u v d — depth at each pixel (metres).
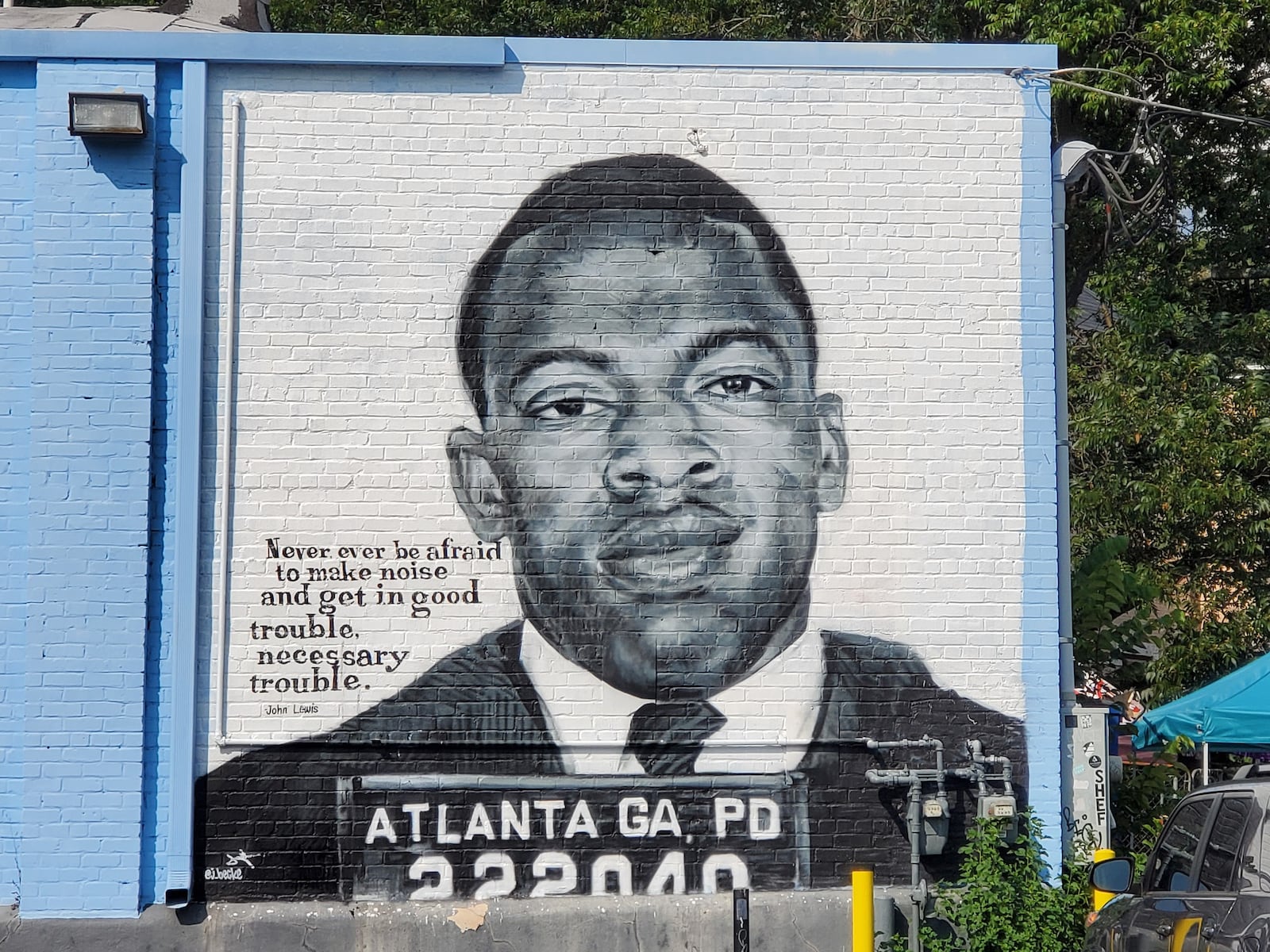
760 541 8.91
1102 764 8.87
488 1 21.11
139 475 8.59
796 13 20.58
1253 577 14.74
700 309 8.99
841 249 9.05
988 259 9.09
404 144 8.93
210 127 8.85
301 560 8.70
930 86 9.15
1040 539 8.98
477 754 8.70
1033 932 8.23
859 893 7.68
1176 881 5.88
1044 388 9.05
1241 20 16.44
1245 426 15.04
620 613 8.83
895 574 8.93
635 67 9.07
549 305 8.95
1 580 8.58
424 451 8.80
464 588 8.77
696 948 8.59
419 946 8.47
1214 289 19.19
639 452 8.91
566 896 8.66
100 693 8.48
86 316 8.66
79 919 8.34
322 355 8.80
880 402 9.00
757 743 8.80
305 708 8.64
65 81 8.77
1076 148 9.17
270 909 8.48
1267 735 9.62
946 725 8.86
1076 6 16.22
